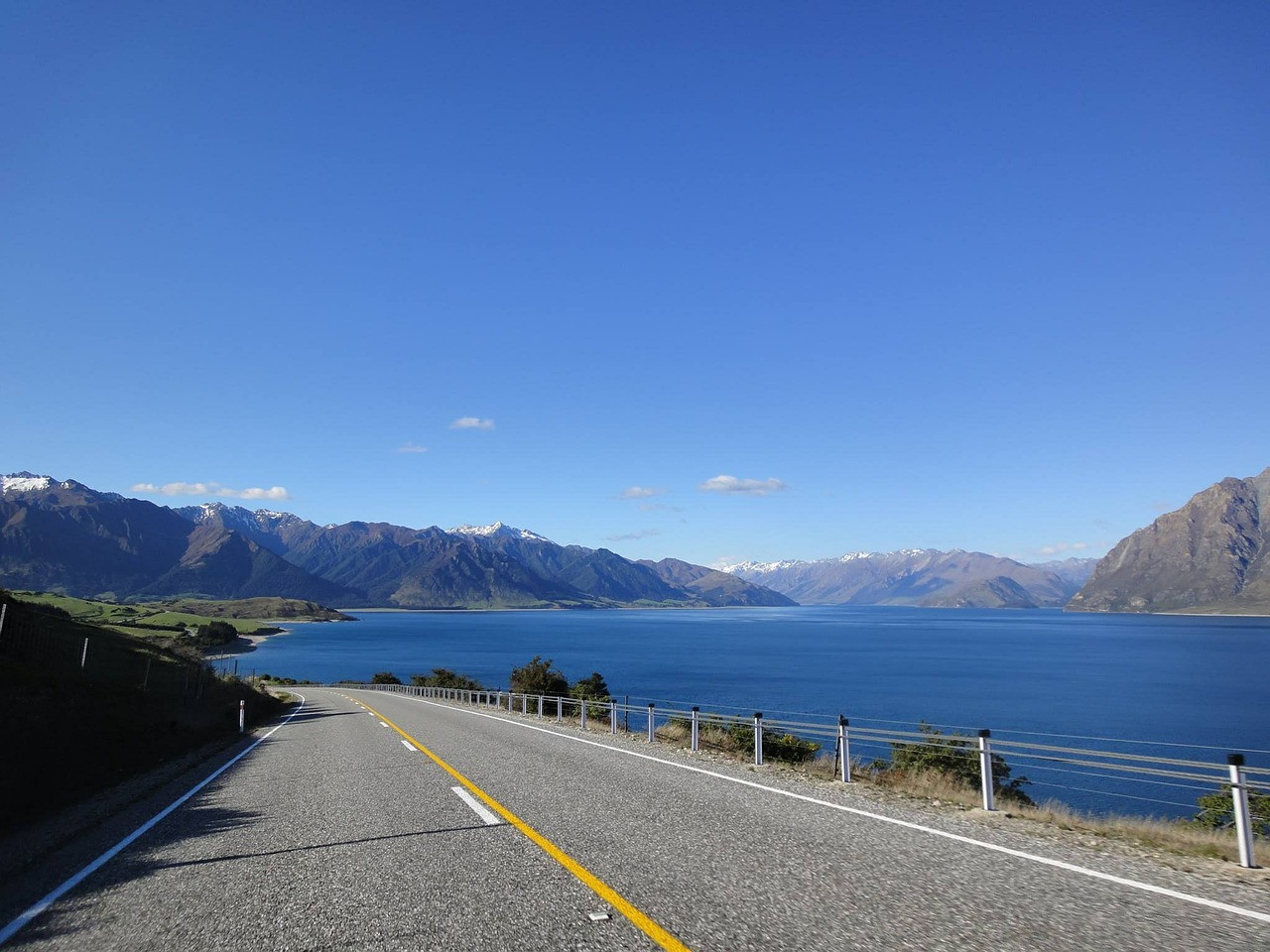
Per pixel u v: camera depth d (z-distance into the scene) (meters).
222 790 12.74
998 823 9.02
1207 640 194.12
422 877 6.71
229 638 151.38
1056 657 132.88
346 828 8.95
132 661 40.03
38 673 21.78
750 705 61.28
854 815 9.24
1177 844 8.09
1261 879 6.68
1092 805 31.55
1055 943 5.00
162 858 7.94
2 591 34.06
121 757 17.50
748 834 8.17
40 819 11.21
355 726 25.73
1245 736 49.75
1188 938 5.09
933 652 151.25
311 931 5.44
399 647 176.88
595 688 42.38
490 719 27.62
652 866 6.89
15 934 5.63
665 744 18.19
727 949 4.91
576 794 10.76
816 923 5.38
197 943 5.30
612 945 5.00
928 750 14.36
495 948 5.00
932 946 4.95
